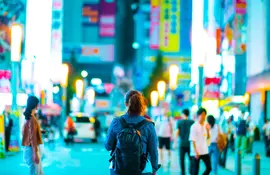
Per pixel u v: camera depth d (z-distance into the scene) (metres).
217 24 61.94
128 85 127.00
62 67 54.25
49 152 31.25
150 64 179.62
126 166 7.12
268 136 29.41
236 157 13.54
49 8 57.62
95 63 195.00
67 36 192.62
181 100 94.12
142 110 7.56
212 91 26.09
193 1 49.88
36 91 49.56
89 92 82.62
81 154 29.61
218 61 47.00
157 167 7.48
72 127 40.34
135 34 191.88
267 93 50.28
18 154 26.98
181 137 16.84
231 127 31.12
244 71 59.28
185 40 153.88
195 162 13.96
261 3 52.78
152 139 7.42
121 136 7.18
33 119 10.88
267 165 23.50
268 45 50.22
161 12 154.25
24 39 46.53
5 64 36.59
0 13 37.50
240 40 58.69
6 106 29.94
